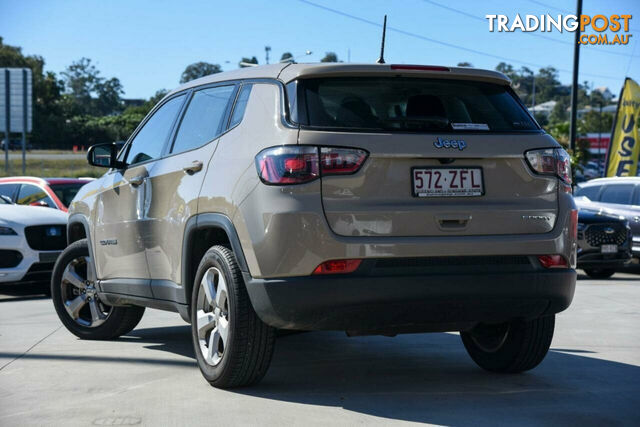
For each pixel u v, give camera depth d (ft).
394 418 12.56
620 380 15.40
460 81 14.10
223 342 14.03
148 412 12.90
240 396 13.96
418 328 13.70
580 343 19.61
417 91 13.71
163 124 17.72
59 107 422.41
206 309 14.88
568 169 14.30
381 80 13.64
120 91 619.26
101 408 13.17
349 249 12.57
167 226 16.01
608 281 37.52
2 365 16.89
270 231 12.71
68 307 20.53
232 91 15.29
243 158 13.65
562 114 649.20
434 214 12.96
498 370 16.01
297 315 12.67
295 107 13.17
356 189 12.76
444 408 13.19
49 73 436.76
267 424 12.19
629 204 43.27
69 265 20.54
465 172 13.28
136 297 17.85
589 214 38.65
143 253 17.26
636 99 69.36
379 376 15.71
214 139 15.05
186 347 19.07
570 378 15.58
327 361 17.24
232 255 13.92
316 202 12.60
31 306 27.40
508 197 13.52
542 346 15.19
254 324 13.61
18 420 12.52
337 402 13.55
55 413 12.91
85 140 392.88
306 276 12.60
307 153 12.71
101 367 16.61
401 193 12.94
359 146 12.80
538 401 13.73
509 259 13.38
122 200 18.22
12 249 29.50
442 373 16.03
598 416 12.75
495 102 14.17
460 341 19.74
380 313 12.84
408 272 12.80
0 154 296.92
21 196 36.35
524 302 13.52
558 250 13.73
